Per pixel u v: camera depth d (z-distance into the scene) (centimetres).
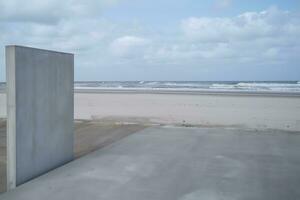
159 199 369
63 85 514
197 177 454
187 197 376
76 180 434
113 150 633
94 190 396
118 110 1428
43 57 454
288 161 548
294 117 1201
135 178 446
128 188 405
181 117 1212
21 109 407
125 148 653
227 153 609
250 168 503
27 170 425
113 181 432
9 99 396
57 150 502
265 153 611
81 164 521
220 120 1134
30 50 422
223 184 424
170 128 945
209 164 526
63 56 511
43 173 463
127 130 907
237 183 429
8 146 403
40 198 366
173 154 598
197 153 608
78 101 1853
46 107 466
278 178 451
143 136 802
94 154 597
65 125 525
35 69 436
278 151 629
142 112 1363
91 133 855
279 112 1343
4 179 453
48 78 470
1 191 402
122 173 470
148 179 443
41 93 452
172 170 489
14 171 402
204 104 1652
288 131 893
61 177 447
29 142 427
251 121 1111
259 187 412
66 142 530
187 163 532
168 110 1418
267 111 1375
